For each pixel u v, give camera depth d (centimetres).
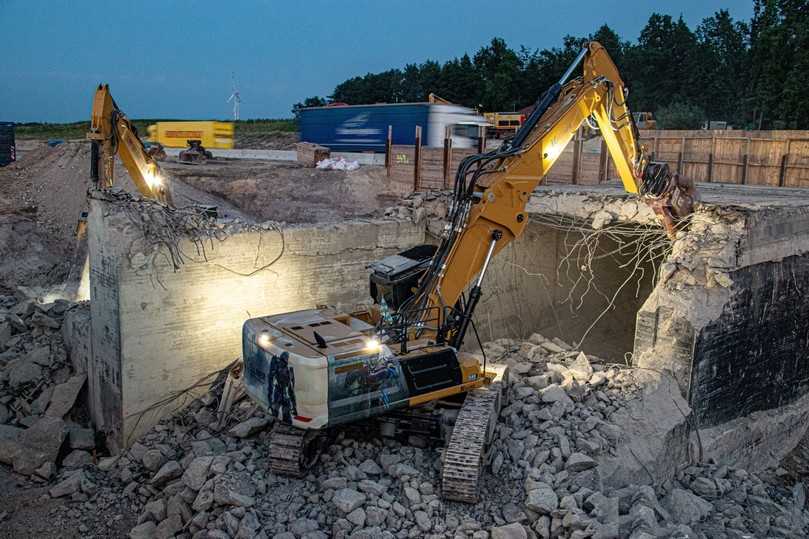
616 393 1092
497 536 779
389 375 922
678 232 1214
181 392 1180
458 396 1033
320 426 869
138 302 1115
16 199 2731
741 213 1146
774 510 1005
